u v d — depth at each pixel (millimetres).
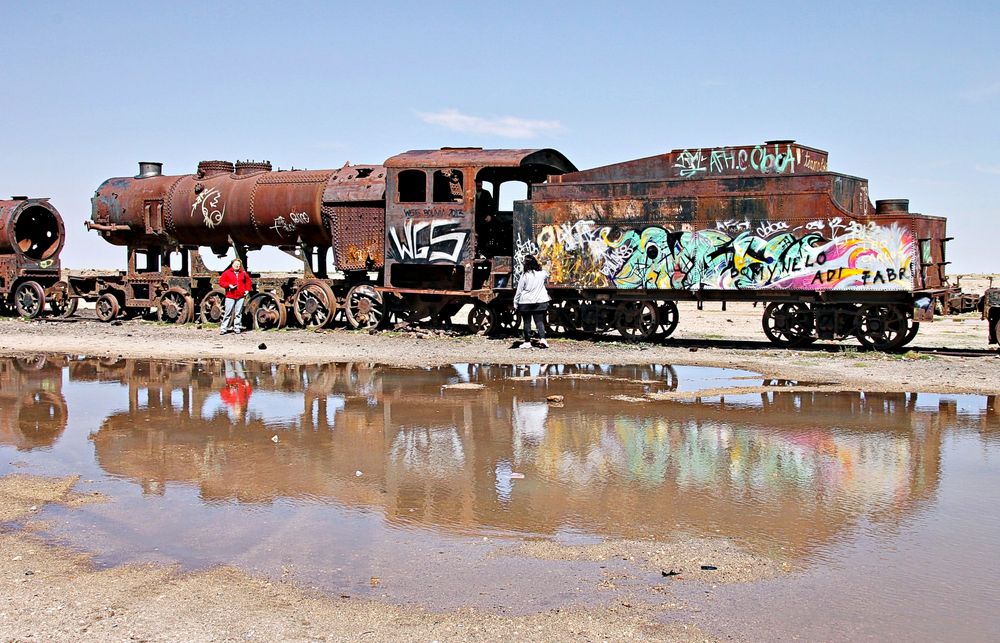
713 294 19234
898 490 7816
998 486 7934
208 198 24828
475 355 17625
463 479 8250
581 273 20094
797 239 18094
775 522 6957
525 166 21656
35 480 8281
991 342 17375
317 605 5418
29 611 5324
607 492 7793
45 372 15719
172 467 8758
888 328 17828
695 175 19312
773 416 11156
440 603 5445
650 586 5703
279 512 7285
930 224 18250
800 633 5035
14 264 28656
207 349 19000
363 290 22625
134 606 5402
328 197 22625
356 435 10156
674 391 13117
